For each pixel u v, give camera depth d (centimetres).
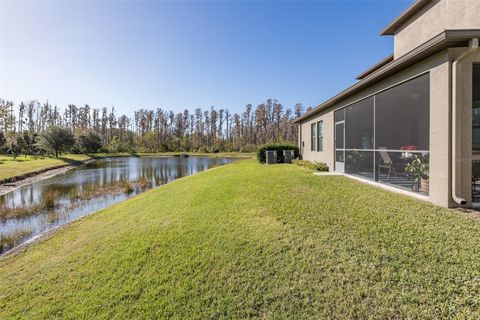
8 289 359
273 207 519
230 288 292
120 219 624
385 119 886
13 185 1481
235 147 5044
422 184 564
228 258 346
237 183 803
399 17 844
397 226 389
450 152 455
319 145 1230
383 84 653
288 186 696
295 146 1653
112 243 451
